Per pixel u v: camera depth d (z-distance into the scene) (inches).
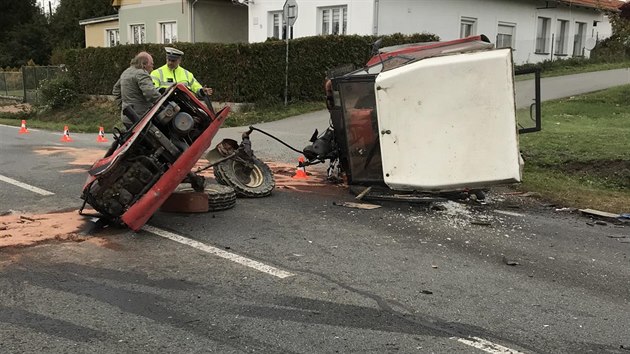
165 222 252.7
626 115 580.4
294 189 330.3
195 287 182.1
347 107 298.0
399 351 144.3
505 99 268.5
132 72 291.9
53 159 412.8
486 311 170.4
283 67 729.0
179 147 241.9
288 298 175.5
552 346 149.9
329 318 162.6
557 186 343.9
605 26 1318.9
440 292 183.8
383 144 279.4
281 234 240.5
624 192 340.8
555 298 181.8
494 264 212.2
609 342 152.9
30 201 283.9
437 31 885.8
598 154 390.9
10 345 142.0
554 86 806.5
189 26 1031.6
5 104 1108.5
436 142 273.6
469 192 312.2
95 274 190.5
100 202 235.5
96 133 636.7
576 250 231.3
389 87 274.7
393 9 810.2
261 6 906.1
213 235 235.8
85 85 954.7
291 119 653.9
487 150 270.7
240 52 697.0
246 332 152.9
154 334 150.3
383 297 178.2
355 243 231.6
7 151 449.4
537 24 1114.7
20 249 212.1
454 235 247.4
